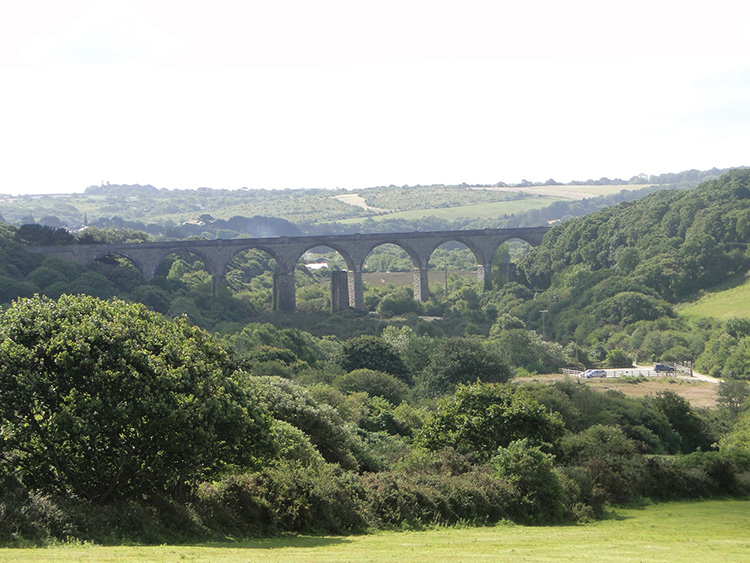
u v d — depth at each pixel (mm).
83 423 23344
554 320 125438
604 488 43594
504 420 42406
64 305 26781
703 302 120375
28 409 23984
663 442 65375
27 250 121562
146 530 22688
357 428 50656
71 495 24828
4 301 104125
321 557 18828
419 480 33844
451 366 78812
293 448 33500
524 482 35188
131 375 24703
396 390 73625
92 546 20016
